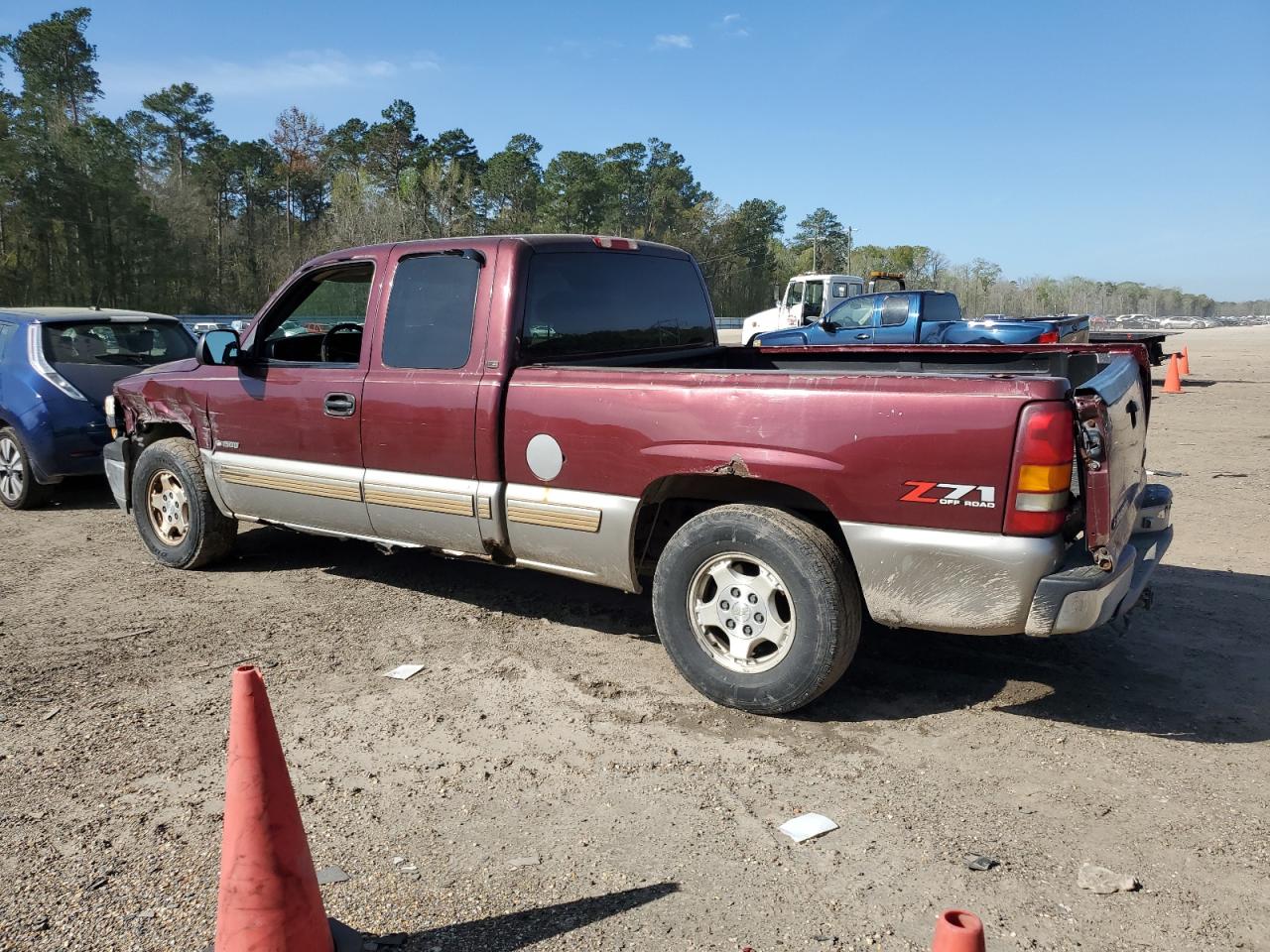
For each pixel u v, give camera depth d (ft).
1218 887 8.86
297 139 311.06
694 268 18.78
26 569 20.74
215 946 7.52
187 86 292.61
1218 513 24.71
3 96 229.45
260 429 17.93
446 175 238.48
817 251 379.35
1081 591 10.79
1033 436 10.68
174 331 30.25
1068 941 8.09
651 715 12.95
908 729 12.41
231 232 276.82
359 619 17.13
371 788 11.02
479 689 13.91
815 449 11.94
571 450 13.93
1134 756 11.57
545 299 15.19
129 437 21.20
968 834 9.84
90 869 9.45
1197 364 91.91
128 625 16.90
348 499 16.65
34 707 13.37
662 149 344.69
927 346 17.12
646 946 8.12
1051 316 48.98
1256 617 16.58
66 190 203.10
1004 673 14.24
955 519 11.19
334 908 8.71
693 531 12.93
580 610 17.52
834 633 12.00
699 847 9.67
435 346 15.43
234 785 7.37
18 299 198.08
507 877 9.19
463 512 15.11
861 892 8.86
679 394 12.92
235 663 15.01
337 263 17.20
